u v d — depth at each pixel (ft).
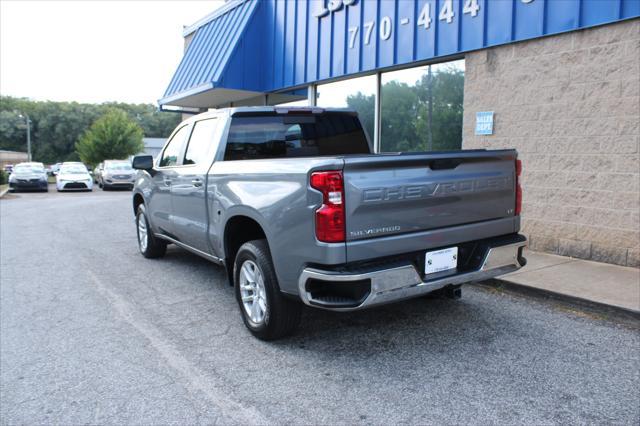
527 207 23.34
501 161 13.87
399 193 11.64
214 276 20.98
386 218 11.54
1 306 17.20
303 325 14.94
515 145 23.47
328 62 33.68
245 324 14.42
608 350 12.96
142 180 23.45
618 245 20.36
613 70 19.95
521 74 22.94
